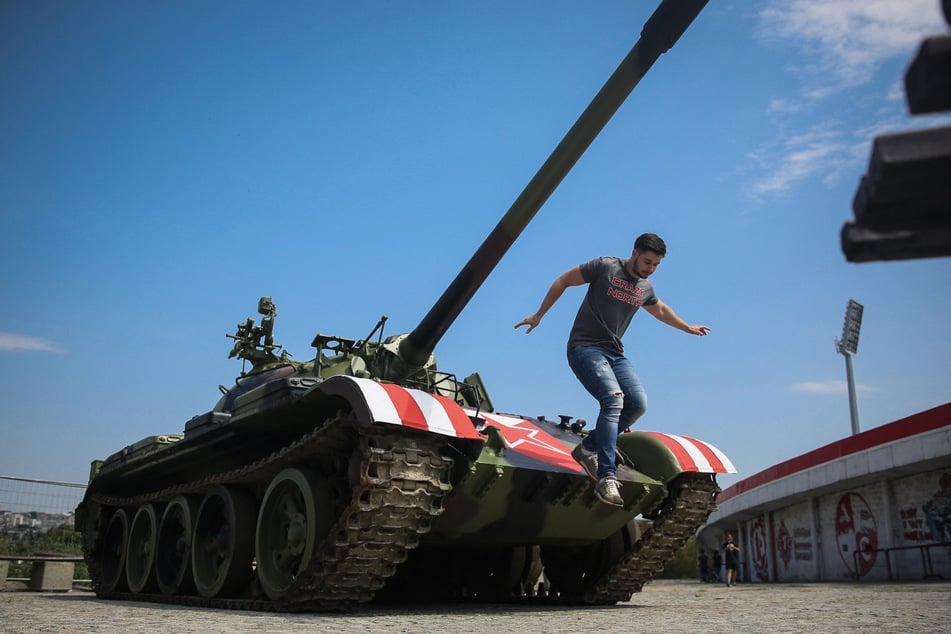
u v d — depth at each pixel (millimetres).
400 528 7762
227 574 9859
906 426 24094
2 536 21906
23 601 10773
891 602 10422
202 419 10359
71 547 22812
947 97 1000
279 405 8828
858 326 43500
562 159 7457
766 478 33719
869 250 1244
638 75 6480
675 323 9086
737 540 42344
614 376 8594
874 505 27641
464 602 10938
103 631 5719
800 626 6457
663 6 5750
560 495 9320
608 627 6359
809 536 32156
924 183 1125
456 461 8586
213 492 10781
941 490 24328
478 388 12070
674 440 10430
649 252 8367
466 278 8938
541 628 6215
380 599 11617
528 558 12352
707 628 6289
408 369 10531
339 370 11062
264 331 12930
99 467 15680
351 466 7680
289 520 9008
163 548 12141
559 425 11125
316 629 5969
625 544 10852
